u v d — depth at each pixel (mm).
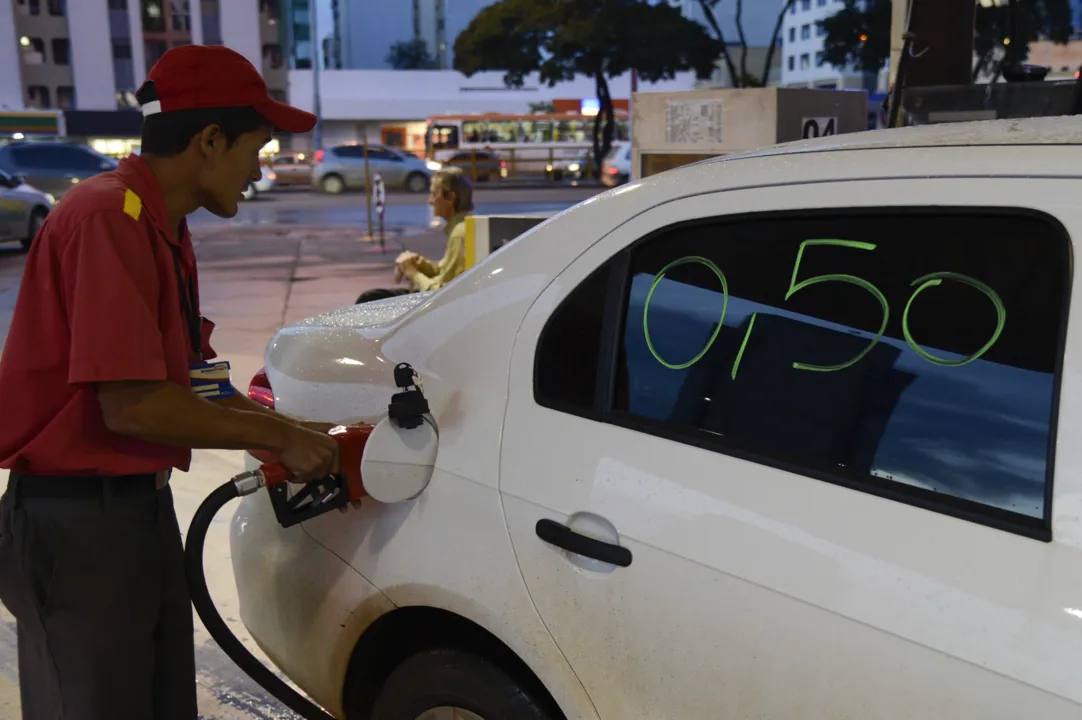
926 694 1340
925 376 1468
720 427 1649
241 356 7359
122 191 1820
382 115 57000
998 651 1291
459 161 34625
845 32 28984
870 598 1402
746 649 1515
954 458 1415
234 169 1941
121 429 1804
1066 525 1298
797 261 1625
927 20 5031
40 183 20797
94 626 1936
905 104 4648
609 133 35531
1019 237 1408
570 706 1773
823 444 1539
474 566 1870
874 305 1536
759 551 1518
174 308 1913
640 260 1809
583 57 33875
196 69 1865
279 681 2240
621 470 1708
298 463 1924
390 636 2217
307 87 55594
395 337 2211
